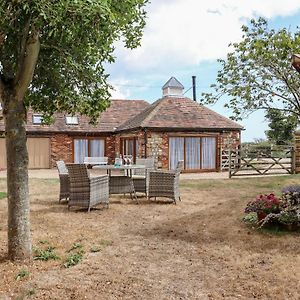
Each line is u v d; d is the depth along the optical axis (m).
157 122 20.84
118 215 8.84
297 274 4.82
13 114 5.24
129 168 11.25
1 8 3.68
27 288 4.44
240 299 4.16
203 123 21.80
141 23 6.37
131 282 4.67
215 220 7.98
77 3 3.85
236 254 5.72
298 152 19.94
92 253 5.85
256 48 16.23
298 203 7.15
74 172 9.24
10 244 5.38
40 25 4.34
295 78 16.28
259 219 7.27
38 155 24.14
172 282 4.67
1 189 13.35
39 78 5.98
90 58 5.83
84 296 4.25
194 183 15.38
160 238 6.73
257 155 19.22
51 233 7.03
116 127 25.44
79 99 6.12
